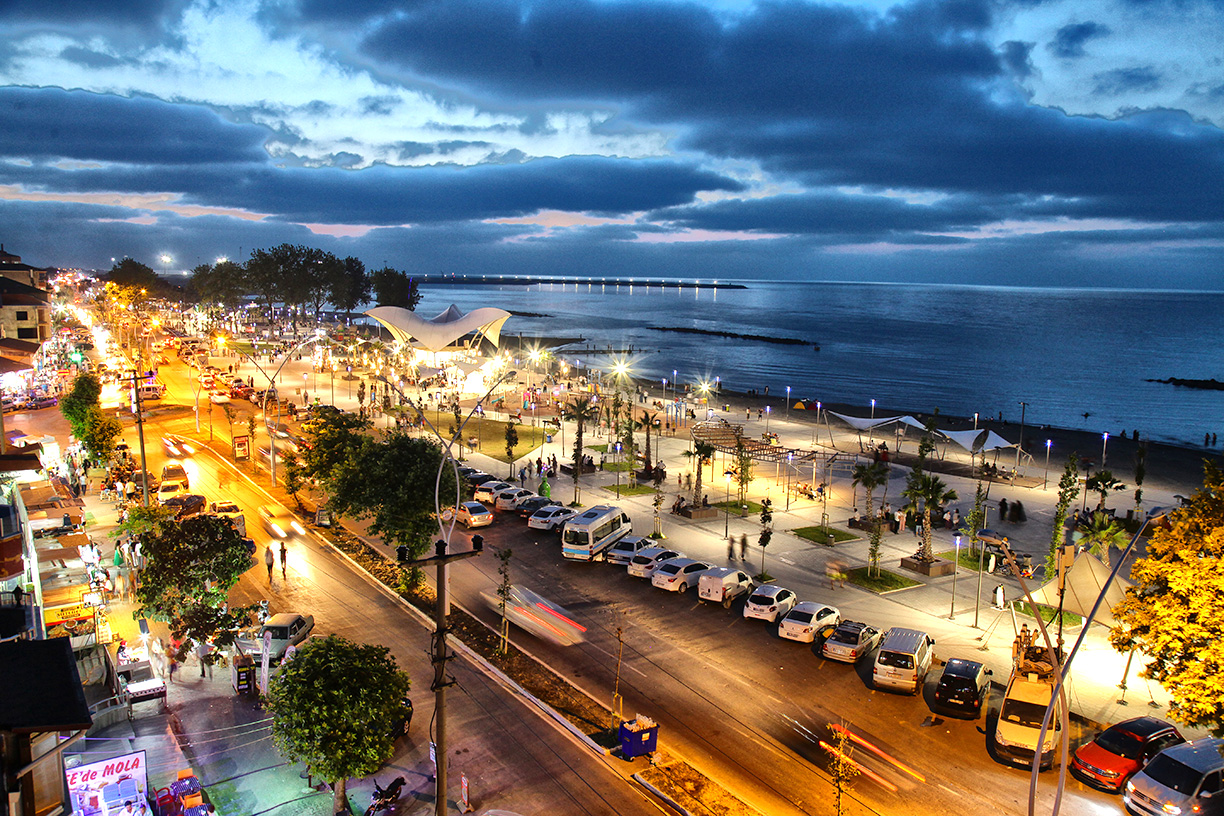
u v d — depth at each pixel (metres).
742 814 20.16
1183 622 22.08
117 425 54.16
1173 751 20.86
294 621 28.91
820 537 45.44
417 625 32.00
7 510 20.98
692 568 37.16
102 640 28.20
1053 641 31.19
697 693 26.75
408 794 20.92
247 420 78.12
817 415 89.31
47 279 162.62
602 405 86.31
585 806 20.44
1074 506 53.97
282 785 21.30
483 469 61.47
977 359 168.75
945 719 25.30
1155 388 127.44
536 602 34.94
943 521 48.38
